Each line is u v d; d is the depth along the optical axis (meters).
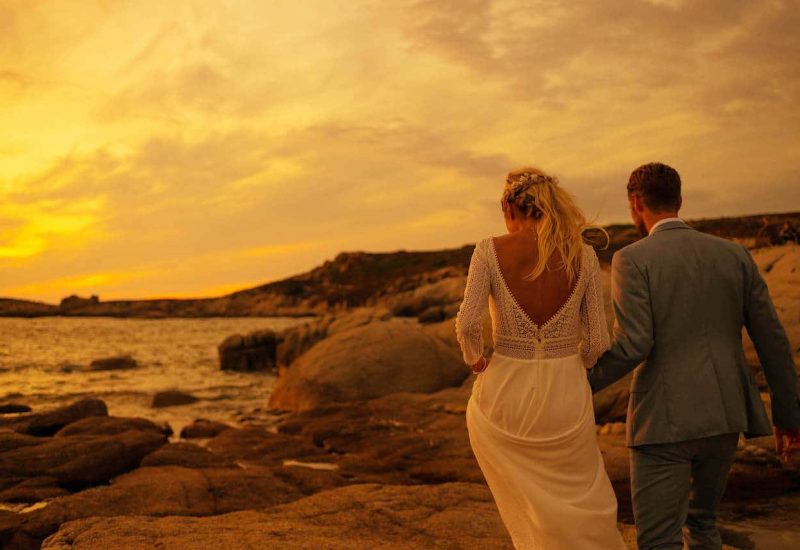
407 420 11.59
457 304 39.19
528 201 2.99
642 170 3.28
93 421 11.12
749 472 6.48
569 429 2.86
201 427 12.13
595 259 3.00
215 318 141.75
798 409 3.07
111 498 6.31
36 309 159.75
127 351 42.12
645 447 3.05
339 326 24.72
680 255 3.06
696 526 3.21
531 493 2.84
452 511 4.90
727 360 3.01
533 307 2.91
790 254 14.60
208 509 6.30
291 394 16.53
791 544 4.65
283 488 7.03
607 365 3.01
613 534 2.89
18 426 11.95
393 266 150.38
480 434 2.99
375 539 4.33
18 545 5.55
